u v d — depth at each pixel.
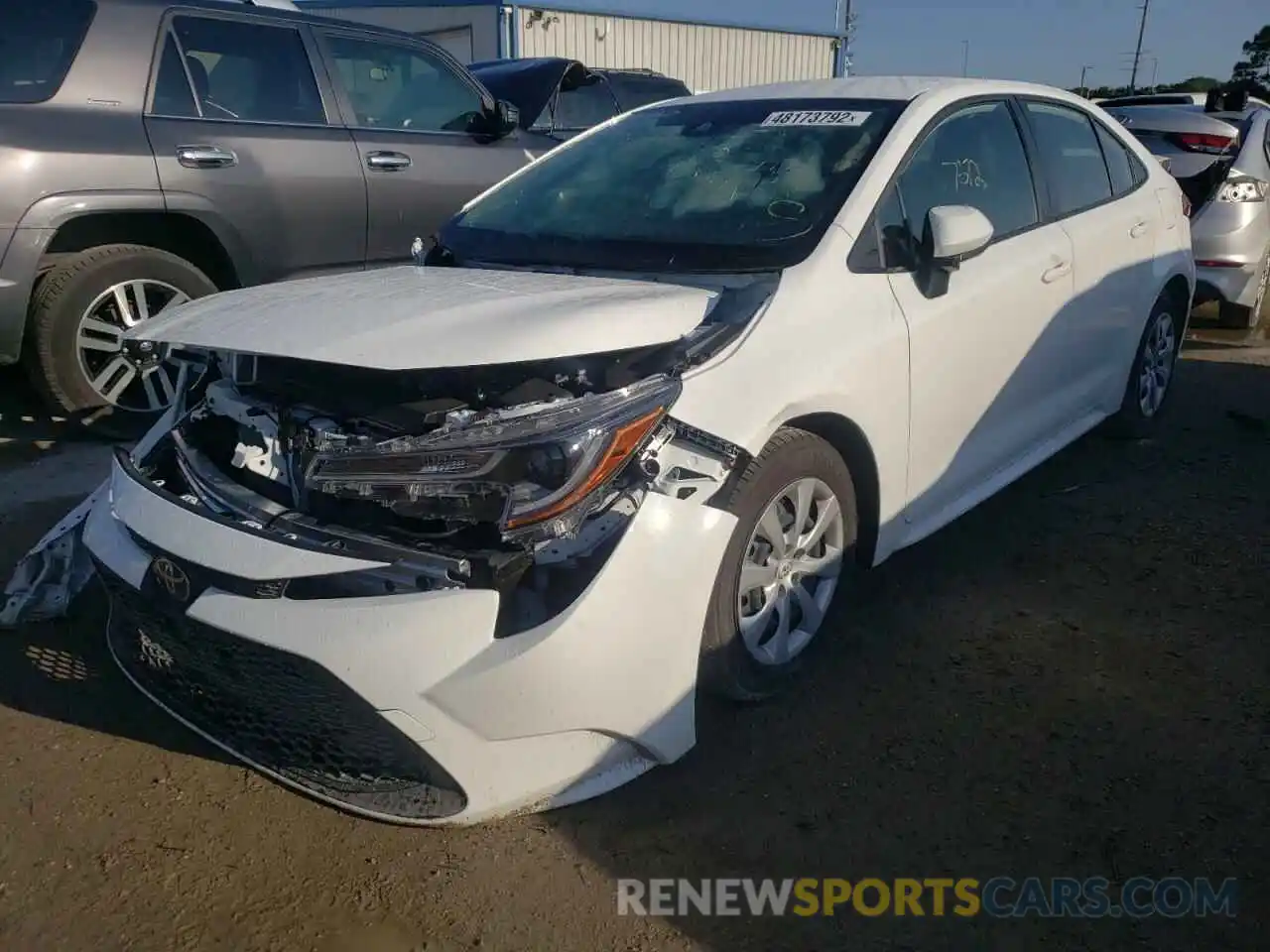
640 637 2.41
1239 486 4.67
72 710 3.04
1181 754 2.84
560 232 3.51
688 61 20.48
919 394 3.29
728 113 3.92
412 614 2.26
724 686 2.83
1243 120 7.72
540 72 8.13
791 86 4.04
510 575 2.27
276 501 2.58
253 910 2.34
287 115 5.43
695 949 2.24
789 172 3.44
